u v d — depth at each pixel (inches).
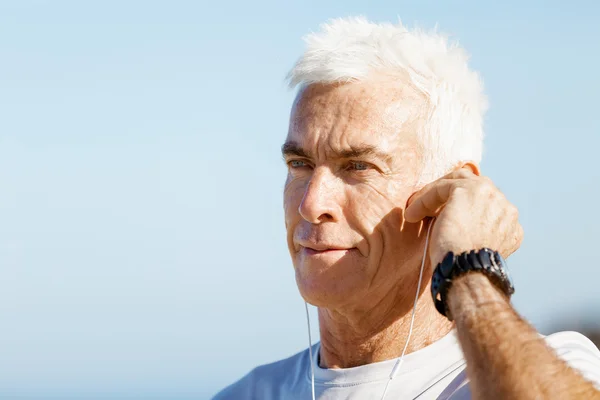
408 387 101.7
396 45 104.2
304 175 104.5
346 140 99.9
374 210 100.2
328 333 108.9
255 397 116.9
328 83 102.7
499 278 86.0
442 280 86.7
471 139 109.7
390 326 104.0
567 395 75.6
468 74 111.2
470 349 80.7
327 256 101.0
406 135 102.0
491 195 94.6
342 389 104.9
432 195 98.5
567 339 98.2
